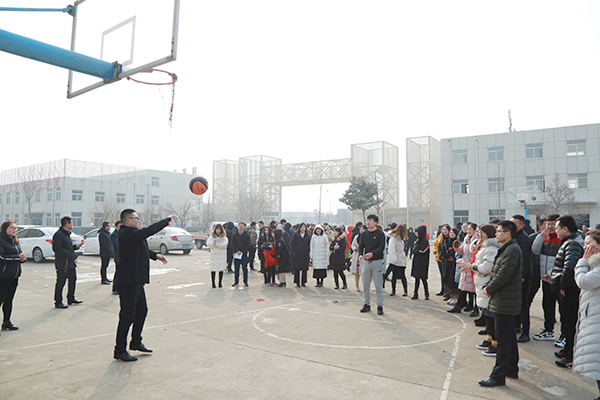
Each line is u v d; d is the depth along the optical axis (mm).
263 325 6344
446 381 4070
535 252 5848
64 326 6223
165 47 4832
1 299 5836
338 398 3637
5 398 3592
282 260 10422
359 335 5789
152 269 14297
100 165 53500
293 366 4477
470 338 5676
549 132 35750
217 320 6668
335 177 47062
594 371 3428
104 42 5484
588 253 3707
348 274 13398
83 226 49969
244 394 3711
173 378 4105
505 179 37375
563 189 32188
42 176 51688
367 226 7449
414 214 44156
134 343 4875
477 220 38438
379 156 45156
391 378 4137
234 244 10547
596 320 3533
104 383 3963
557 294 4844
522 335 5645
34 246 15680
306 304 8094
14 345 5223
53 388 3832
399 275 9266
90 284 10500
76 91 5895
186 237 20562
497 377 3959
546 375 4293
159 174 60688
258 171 53875
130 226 4820
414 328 6211
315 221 126250
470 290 7074
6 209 56250
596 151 33812
